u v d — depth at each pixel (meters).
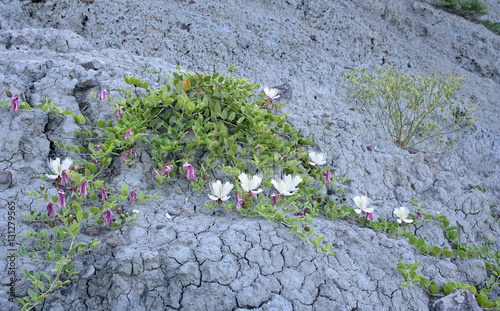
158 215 3.25
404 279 3.26
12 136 3.47
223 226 3.17
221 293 2.68
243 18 6.83
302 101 5.51
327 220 3.75
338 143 4.71
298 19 7.43
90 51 5.17
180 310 2.58
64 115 3.81
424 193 4.67
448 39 8.55
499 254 3.97
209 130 4.05
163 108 4.09
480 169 5.76
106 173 3.61
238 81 4.41
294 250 3.09
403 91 6.39
